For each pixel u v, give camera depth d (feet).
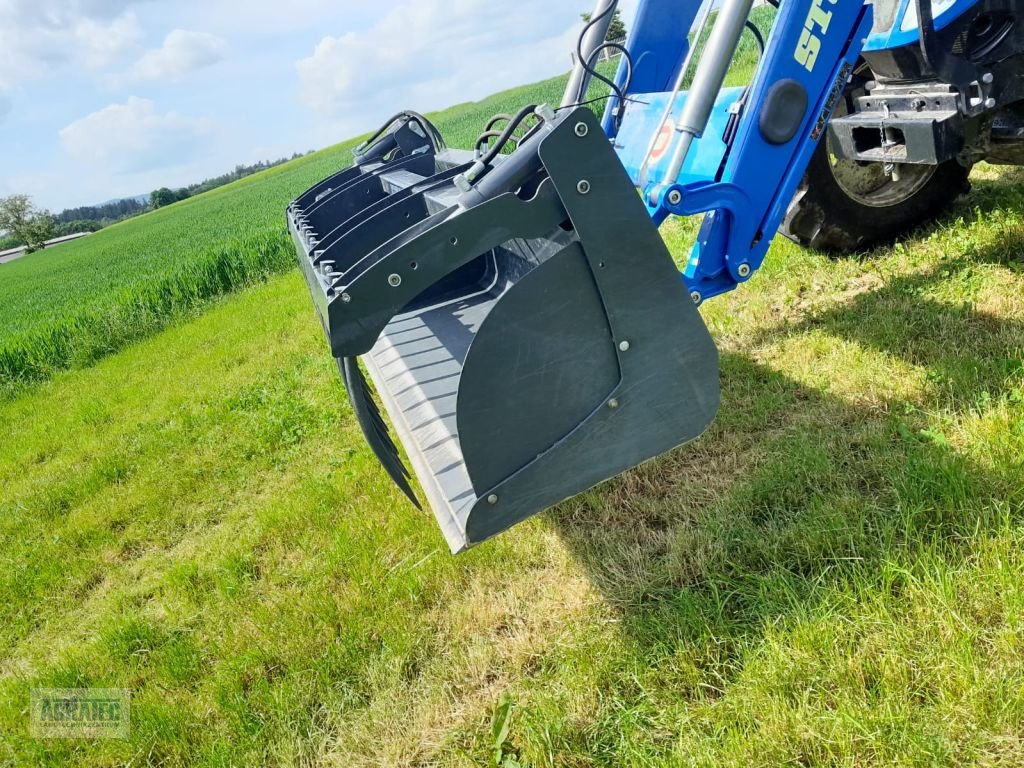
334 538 11.88
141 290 42.34
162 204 315.17
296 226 13.83
